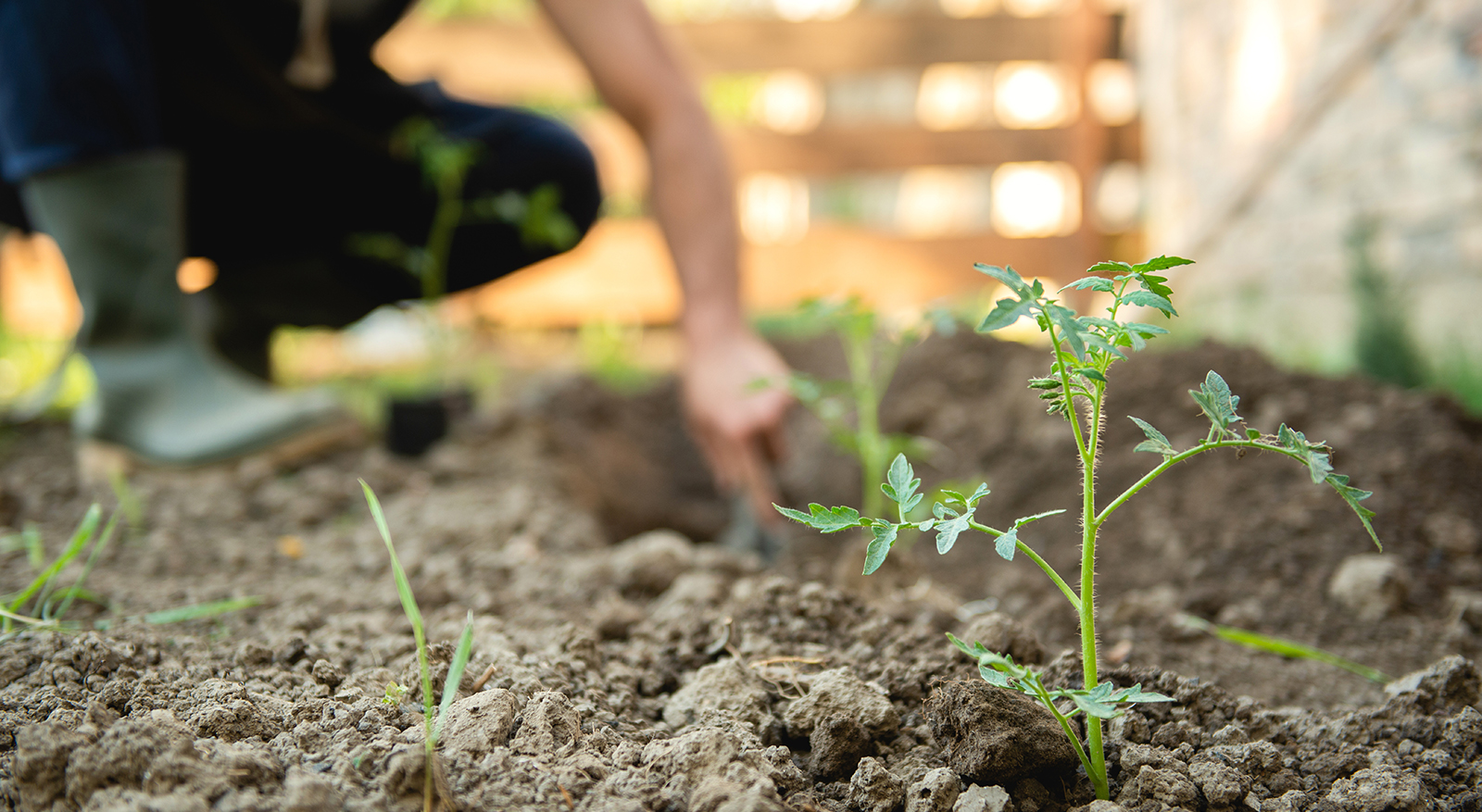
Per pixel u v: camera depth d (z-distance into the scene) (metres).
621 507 2.48
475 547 1.85
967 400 2.37
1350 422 1.95
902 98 7.00
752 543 2.13
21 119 1.88
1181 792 1.17
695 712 1.40
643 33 2.17
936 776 1.18
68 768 1.06
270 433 2.01
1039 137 3.77
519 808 1.10
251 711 1.24
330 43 2.13
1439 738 1.29
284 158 2.19
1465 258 2.15
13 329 3.49
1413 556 1.75
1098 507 1.98
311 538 1.89
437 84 2.42
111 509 1.90
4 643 1.41
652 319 3.99
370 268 2.42
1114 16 3.66
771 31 3.79
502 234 2.41
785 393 2.10
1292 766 1.28
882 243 3.84
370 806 1.06
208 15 2.00
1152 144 3.44
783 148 3.86
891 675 1.46
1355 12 2.35
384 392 2.72
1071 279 3.74
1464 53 2.15
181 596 1.65
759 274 3.89
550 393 2.78
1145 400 2.12
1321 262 2.46
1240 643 1.65
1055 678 1.42
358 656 1.54
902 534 2.07
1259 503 1.87
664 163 2.17
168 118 2.09
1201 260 2.96
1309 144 2.50
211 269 2.35
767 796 1.11
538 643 1.55
